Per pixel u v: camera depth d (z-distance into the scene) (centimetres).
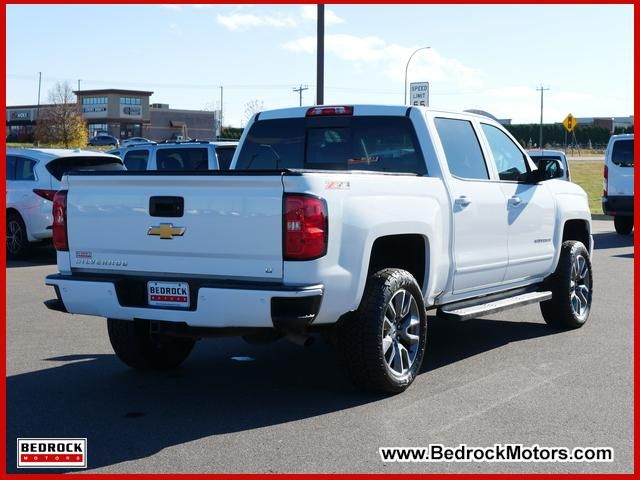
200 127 11906
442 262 693
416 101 2245
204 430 554
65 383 679
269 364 747
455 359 760
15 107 11144
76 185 633
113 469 486
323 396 636
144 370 720
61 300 631
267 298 545
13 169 1537
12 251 1539
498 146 826
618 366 728
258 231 559
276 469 484
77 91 11206
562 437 539
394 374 627
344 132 758
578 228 968
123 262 613
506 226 786
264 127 800
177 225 586
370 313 608
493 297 793
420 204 661
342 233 575
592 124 10856
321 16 1694
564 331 895
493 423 567
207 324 569
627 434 545
